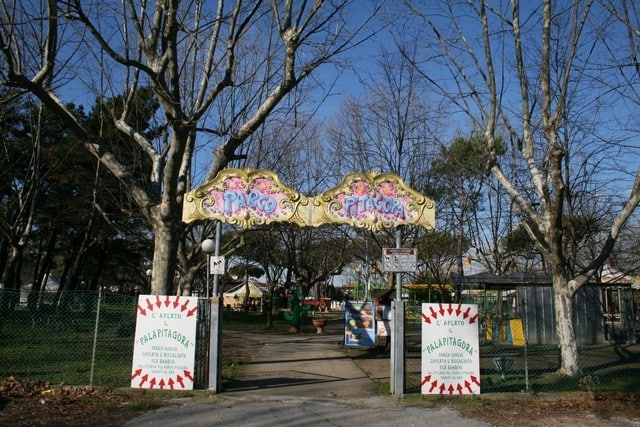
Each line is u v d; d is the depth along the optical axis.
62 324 15.98
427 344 9.78
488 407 8.84
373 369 13.17
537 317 19.69
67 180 25.03
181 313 9.81
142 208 12.19
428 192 19.00
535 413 8.45
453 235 23.09
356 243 26.98
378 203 10.58
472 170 18.30
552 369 12.52
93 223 27.45
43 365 11.97
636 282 21.89
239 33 11.20
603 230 20.38
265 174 10.60
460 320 9.87
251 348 18.31
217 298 10.09
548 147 12.52
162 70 10.66
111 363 12.37
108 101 18.19
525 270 29.30
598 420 8.02
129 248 38.59
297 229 29.41
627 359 14.42
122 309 15.98
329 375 12.11
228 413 8.23
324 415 8.24
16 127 22.89
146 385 9.66
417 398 9.47
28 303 16.05
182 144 11.20
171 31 10.62
